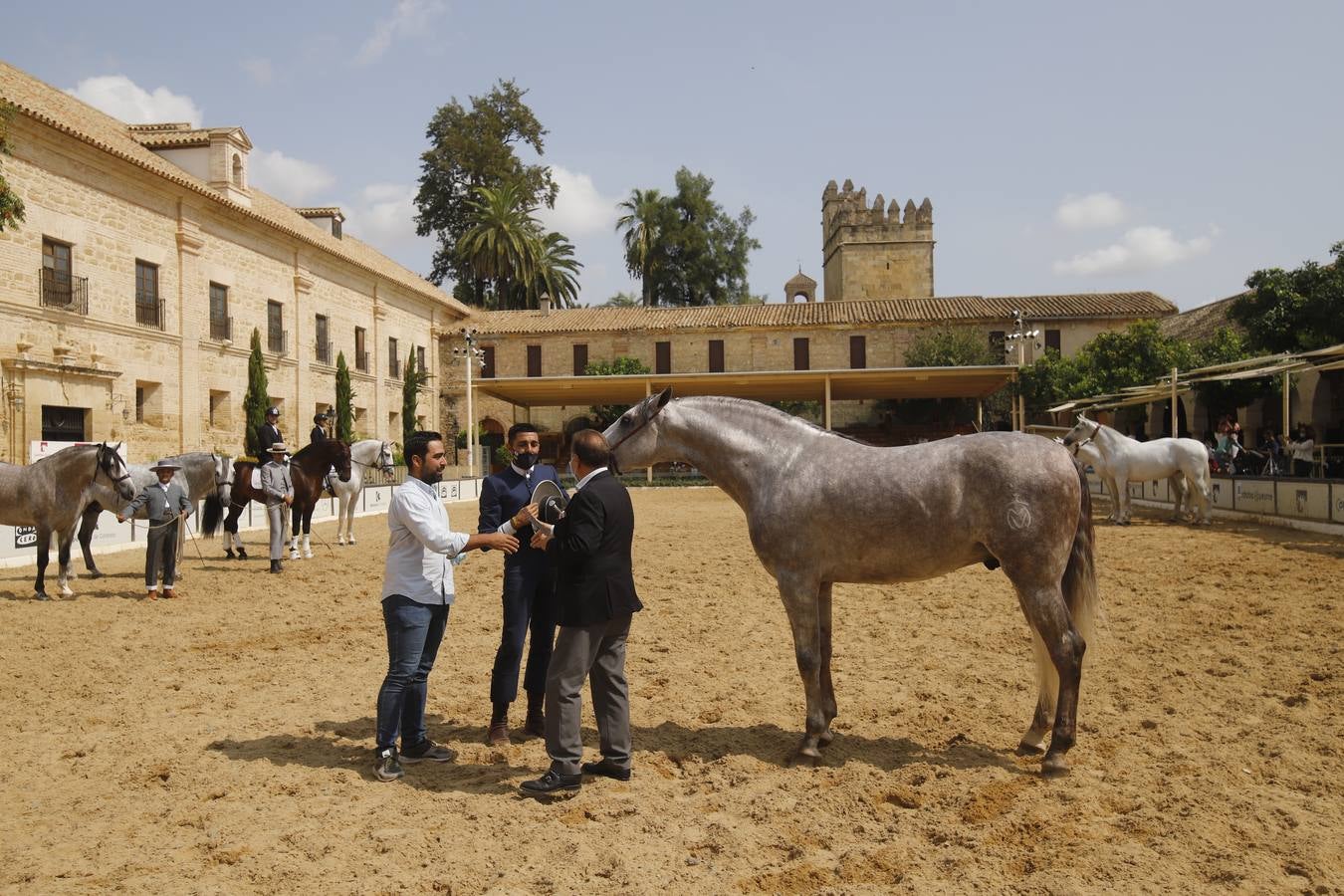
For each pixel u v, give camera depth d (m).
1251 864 3.82
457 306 53.91
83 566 15.16
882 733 5.93
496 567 14.41
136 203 28.59
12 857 4.18
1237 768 5.04
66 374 25.28
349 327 42.66
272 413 16.28
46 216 25.02
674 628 9.41
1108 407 32.78
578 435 5.12
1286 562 12.41
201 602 11.52
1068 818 4.41
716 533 19.61
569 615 4.84
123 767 5.46
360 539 20.08
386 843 4.24
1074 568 5.27
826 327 49.22
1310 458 22.75
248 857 4.12
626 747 5.14
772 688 7.06
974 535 5.15
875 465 5.32
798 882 3.79
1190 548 14.61
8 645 8.97
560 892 3.72
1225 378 24.25
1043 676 5.35
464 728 6.27
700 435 5.75
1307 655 7.47
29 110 23.66
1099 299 49.34
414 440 5.29
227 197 33.56
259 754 5.68
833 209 72.69
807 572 5.38
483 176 64.62
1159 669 7.24
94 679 7.62
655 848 4.15
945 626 9.23
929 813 4.52
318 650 8.72
